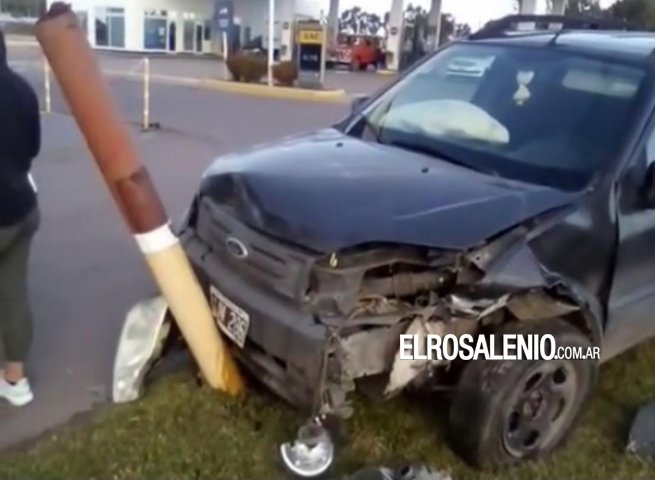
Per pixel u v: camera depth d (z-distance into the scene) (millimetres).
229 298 3203
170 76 24594
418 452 3359
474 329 3135
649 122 3631
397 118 4207
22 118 3268
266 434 3439
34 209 3477
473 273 3000
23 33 35250
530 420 3270
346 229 2902
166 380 3887
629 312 3604
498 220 3062
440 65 4516
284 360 2965
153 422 3504
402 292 2994
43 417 3592
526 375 3129
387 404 3697
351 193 3121
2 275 3537
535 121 3834
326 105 19625
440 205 3078
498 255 3035
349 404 3229
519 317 3148
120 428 3453
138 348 3678
